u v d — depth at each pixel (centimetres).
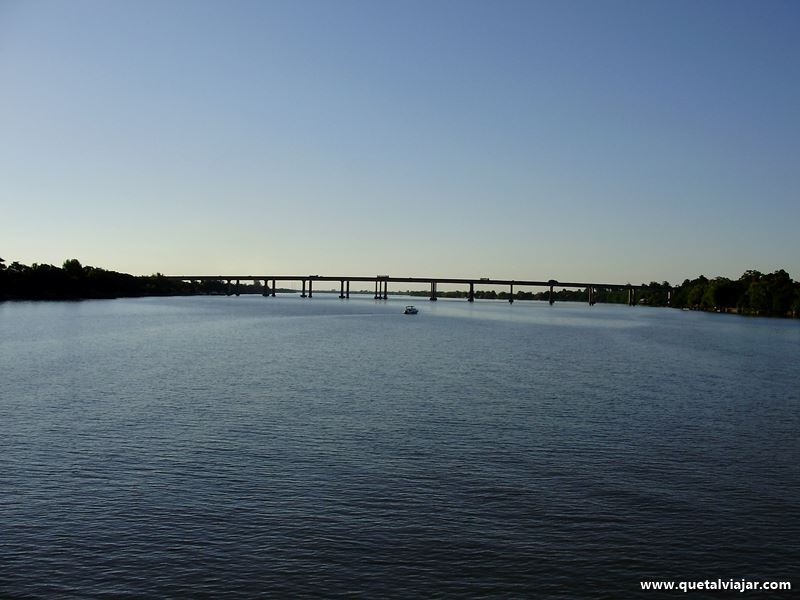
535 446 3906
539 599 2167
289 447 3803
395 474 3322
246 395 5550
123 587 2192
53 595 2139
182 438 3988
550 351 10200
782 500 3034
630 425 4528
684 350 10744
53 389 5762
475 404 5228
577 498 3020
